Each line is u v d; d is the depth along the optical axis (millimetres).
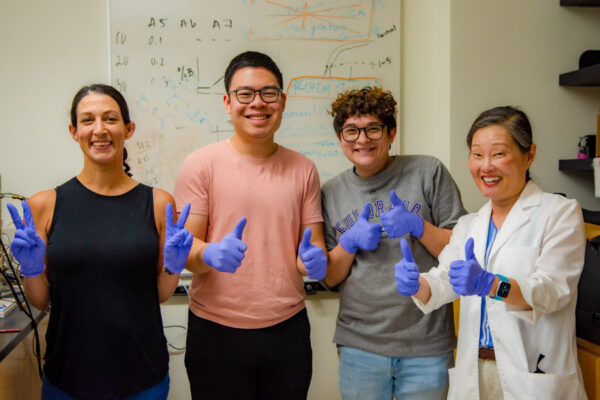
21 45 1894
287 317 1290
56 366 1081
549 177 2074
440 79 2057
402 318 1278
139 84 1929
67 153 1940
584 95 2062
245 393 1274
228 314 1242
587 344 1260
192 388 1293
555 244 1037
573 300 1083
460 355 1164
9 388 1276
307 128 2025
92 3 1916
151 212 1170
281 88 1304
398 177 1362
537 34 2016
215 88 1971
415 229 1258
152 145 1955
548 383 1017
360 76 2037
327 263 1349
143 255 1103
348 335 1347
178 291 1957
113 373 1076
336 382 2076
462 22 1960
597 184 1816
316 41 2008
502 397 1094
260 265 1254
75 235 1083
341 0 2008
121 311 1081
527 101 2025
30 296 1129
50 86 1914
